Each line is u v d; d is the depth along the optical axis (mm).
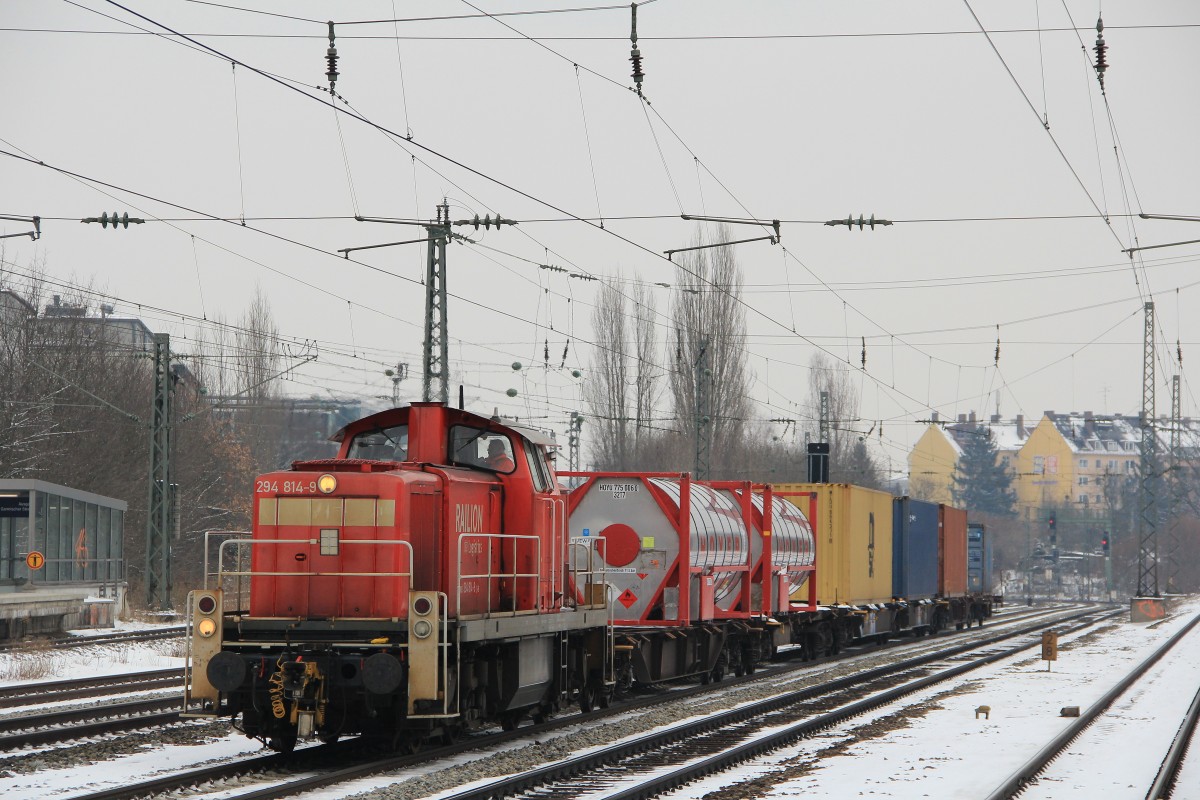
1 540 57812
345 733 23797
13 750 23594
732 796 19969
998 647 61438
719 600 40656
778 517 46406
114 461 84000
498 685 25266
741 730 27625
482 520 25906
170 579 67188
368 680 21406
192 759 23062
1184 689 40125
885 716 30984
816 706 32719
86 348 84000
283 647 22328
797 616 49500
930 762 23688
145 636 56531
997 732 28156
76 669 42062
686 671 38094
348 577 23109
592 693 31031
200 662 22344
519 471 27109
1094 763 24469
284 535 23422
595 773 21938
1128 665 49094
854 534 54000
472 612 25031
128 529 84688
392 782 20688
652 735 25422
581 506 37812
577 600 29969
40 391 78625
